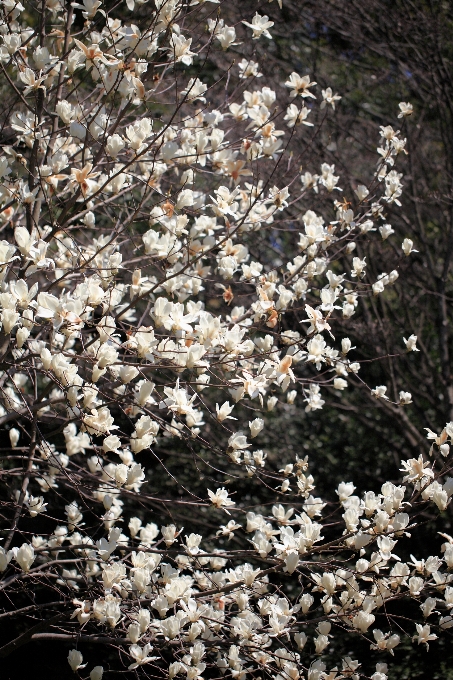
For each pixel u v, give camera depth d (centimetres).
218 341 240
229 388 254
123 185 305
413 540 557
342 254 428
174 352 231
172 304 236
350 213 331
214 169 311
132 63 256
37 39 318
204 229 298
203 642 267
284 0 612
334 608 256
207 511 590
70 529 325
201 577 298
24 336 212
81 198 319
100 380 314
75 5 264
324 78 612
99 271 265
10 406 252
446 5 609
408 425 538
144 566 253
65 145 300
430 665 478
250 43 609
